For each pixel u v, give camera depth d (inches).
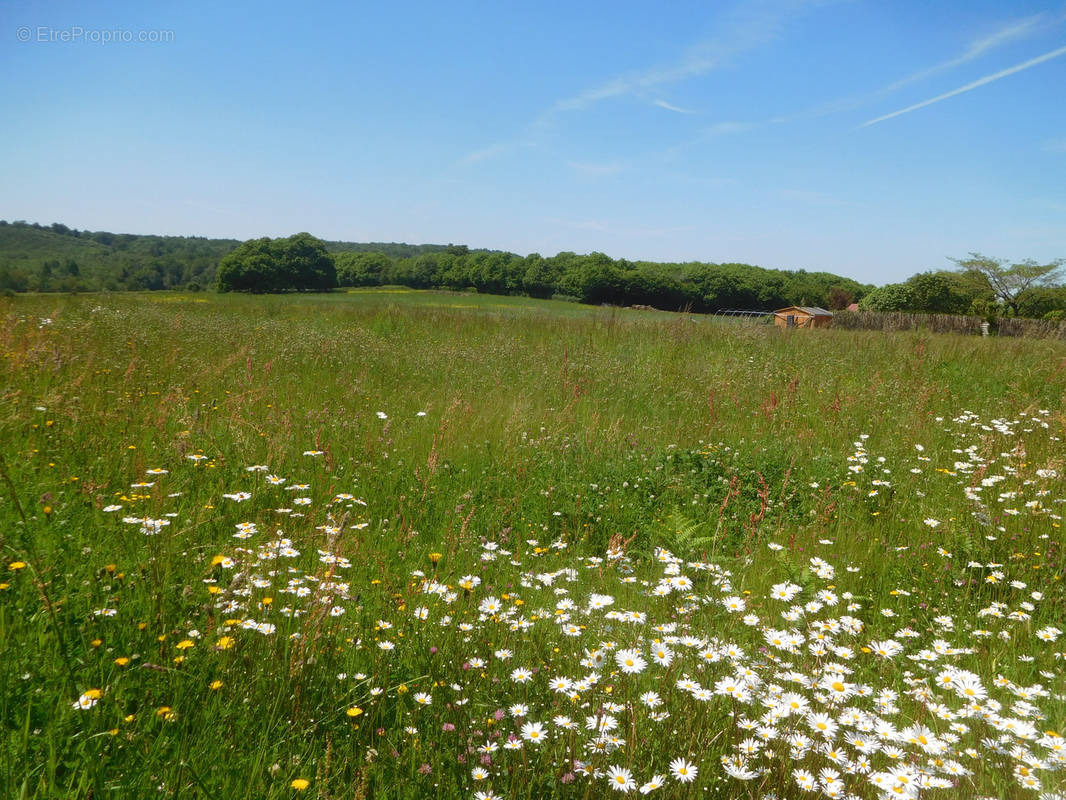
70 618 105.2
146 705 86.4
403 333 609.9
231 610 105.0
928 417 315.9
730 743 91.0
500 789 81.6
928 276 2464.3
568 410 305.1
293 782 72.7
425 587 129.5
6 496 145.8
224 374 332.5
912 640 141.9
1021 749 91.7
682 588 133.0
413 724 92.1
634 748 85.7
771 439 276.7
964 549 177.0
